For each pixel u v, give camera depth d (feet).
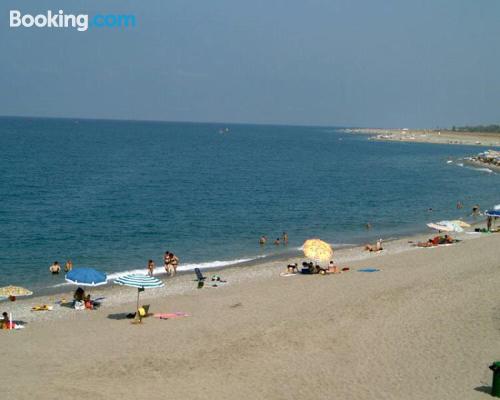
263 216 201.98
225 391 59.16
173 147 596.29
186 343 73.67
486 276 103.24
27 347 73.10
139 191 251.19
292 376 63.00
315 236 171.32
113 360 67.72
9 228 164.55
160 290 108.68
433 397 58.29
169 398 57.11
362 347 71.20
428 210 224.74
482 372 64.18
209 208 214.48
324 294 96.48
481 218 207.41
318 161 463.42
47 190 239.50
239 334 76.43
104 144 590.14
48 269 126.00
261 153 549.95
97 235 161.58
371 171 381.81
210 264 133.59
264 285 108.78
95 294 106.93
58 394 57.31
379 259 131.95
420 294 92.27
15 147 473.67
